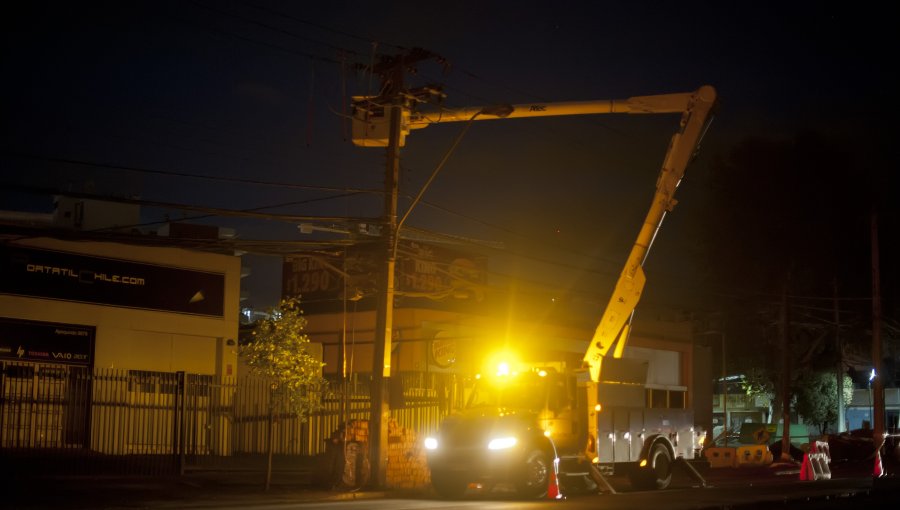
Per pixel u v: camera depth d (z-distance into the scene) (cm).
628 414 2525
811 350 5391
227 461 2827
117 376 2609
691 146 2436
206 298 3253
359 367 3891
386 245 2389
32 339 2805
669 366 5006
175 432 2548
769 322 5447
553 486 2180
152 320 3092
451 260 3953
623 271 2542
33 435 2681
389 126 2391
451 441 2205
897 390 6988
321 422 3189
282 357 2406
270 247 2362
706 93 2391
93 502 1945
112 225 3481
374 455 2375
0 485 2084
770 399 6081
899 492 2247
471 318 3956
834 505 1964
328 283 4116
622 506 1944
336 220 2317
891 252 5162
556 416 2316
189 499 2073
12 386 2714
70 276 2909
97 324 2956
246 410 3142
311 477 2433
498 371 2389
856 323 5222
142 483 2281
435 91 2342
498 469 2133
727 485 2780
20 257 2794
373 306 3919
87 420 2652
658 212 2505
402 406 2450
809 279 5322
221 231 3566
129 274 3055
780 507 1925
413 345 3731
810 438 5209
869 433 4644
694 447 2783
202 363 3244
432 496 2305
